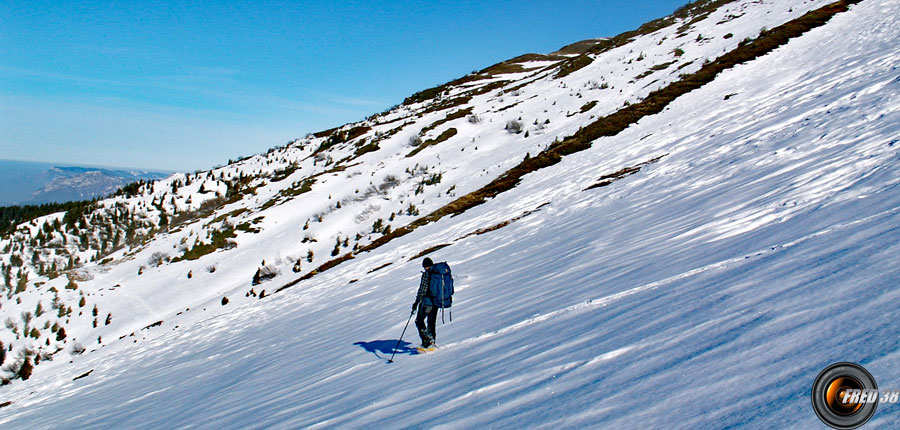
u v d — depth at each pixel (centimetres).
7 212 6750
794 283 371
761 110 2188
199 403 849
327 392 596
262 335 1562
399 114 8231
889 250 361
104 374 2030
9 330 3334
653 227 952
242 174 6862
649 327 397
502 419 312
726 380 255
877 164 726
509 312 685
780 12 5053
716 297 409
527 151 3853
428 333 641
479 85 9275
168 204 6153
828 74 2395
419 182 4241
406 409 411
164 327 2811
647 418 245
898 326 236
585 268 804
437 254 1916
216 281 3453
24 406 1933
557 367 379
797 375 233
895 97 1238
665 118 3075
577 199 1936
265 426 528
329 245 3494
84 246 5284
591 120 3941
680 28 6519
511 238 1681
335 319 1341
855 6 3956
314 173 5819
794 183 816
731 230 686
